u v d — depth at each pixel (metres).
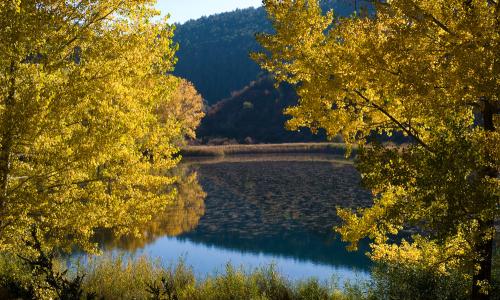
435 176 4.99
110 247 16.09
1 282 6.67
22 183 6.60
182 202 29.84
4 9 6.18
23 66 6.23
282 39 6.74
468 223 5.53
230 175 45.91
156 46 7.52
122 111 7.10
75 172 6.89
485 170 5.60
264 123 115.00
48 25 6.71
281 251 18.52
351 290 9.82
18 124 6.00
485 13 5.22
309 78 6.91
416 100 5.79
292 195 32.94
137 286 9.98
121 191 7.52
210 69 185.38
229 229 22.69
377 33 6.18
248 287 9.99
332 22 6.74
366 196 31.42
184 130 58.16
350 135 7.41
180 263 11.43
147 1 7.41
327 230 22.44
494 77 5.03
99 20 7.36
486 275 6.24
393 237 18.19
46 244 7.04
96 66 6.82
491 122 6.07
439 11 5.74
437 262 7.32
